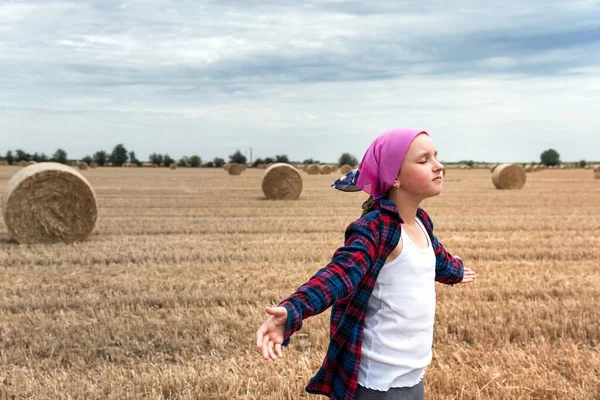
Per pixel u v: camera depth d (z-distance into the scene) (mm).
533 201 20656
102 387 4398
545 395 4203
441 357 4965
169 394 4297
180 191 25250
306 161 91312
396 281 2492
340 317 2523
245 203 19422
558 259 9828
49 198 11336
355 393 2521
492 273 8352
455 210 17453
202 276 8180
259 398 4168
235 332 5645
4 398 4258
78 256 9617
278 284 7645
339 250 2406
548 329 5773
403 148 2500
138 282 7805
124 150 85312
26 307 6672
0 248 10609
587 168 81500
